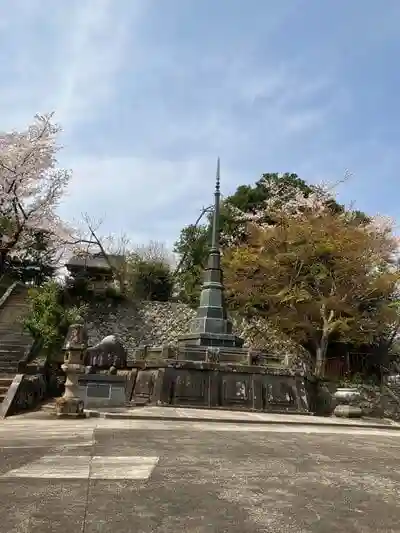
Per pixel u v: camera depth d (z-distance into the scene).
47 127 26.25
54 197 27.34
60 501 3.65
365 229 26.34
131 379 16.25
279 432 9.84
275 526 3.27
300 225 25.44
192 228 35.78
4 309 20.75
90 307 27.22
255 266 26.00
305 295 24.08
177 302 29.94
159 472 4.83
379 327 25.53
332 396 19.03
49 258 29.84
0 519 3.18
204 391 15.52
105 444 6.70
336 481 4.84
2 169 25.14
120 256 32.91
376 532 3.23
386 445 8.41
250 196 33.38
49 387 16.02
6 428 8.94
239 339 19.48
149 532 3.04
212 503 3.77
